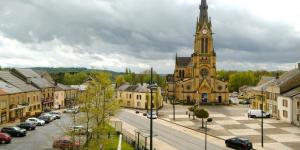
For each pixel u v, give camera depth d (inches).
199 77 5157.5
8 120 2849.4
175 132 2596.0
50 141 2058.3
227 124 2984.7
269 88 3521.2
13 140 2087.8
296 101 2891.2
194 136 2431.1
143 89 4675.2
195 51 5315.0
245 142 1956.2
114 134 2351.1
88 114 2059.5
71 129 1953.7
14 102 2987.2
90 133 2058.3
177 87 5442.9
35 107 3619.6
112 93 2112.5
